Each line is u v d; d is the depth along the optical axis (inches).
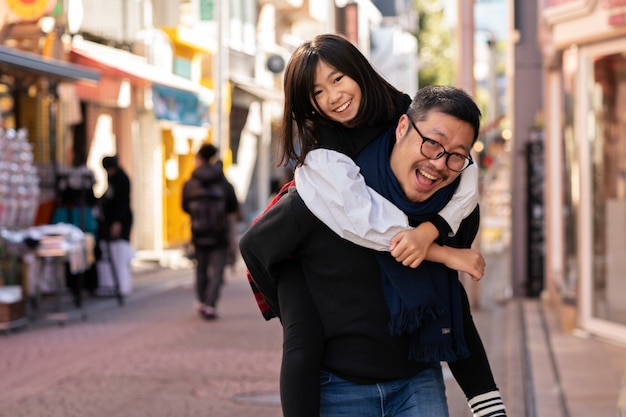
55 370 379.2
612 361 384.2
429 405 134.1
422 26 2400.3
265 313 144.9
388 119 134.9
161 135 1013.2
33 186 537.6
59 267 513.3
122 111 924.6
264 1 1381.6
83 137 855.1
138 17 940.0
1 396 334.0
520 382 348.8
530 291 614.9
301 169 130.8
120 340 449.4
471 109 126.2
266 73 1379.2
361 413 133.3
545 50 513.3
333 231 130.0
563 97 534.3
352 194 126.4
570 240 493.0
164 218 1011.3
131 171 930.1
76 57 773.9
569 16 428.8
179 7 1053.8
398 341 131.8
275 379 362.3
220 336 459.8
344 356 132.4
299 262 135.1
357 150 133.4
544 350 413.4
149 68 900.0
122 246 615.5
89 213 606.2
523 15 621.3
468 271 129.0
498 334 468.1
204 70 1150.3
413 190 128.3
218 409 316.8
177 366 386.9
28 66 530.9
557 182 560.7
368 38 1921.8
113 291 616.1
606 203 428.1
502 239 1241.4
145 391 342.6
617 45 417.4
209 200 510.3
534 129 611.2
